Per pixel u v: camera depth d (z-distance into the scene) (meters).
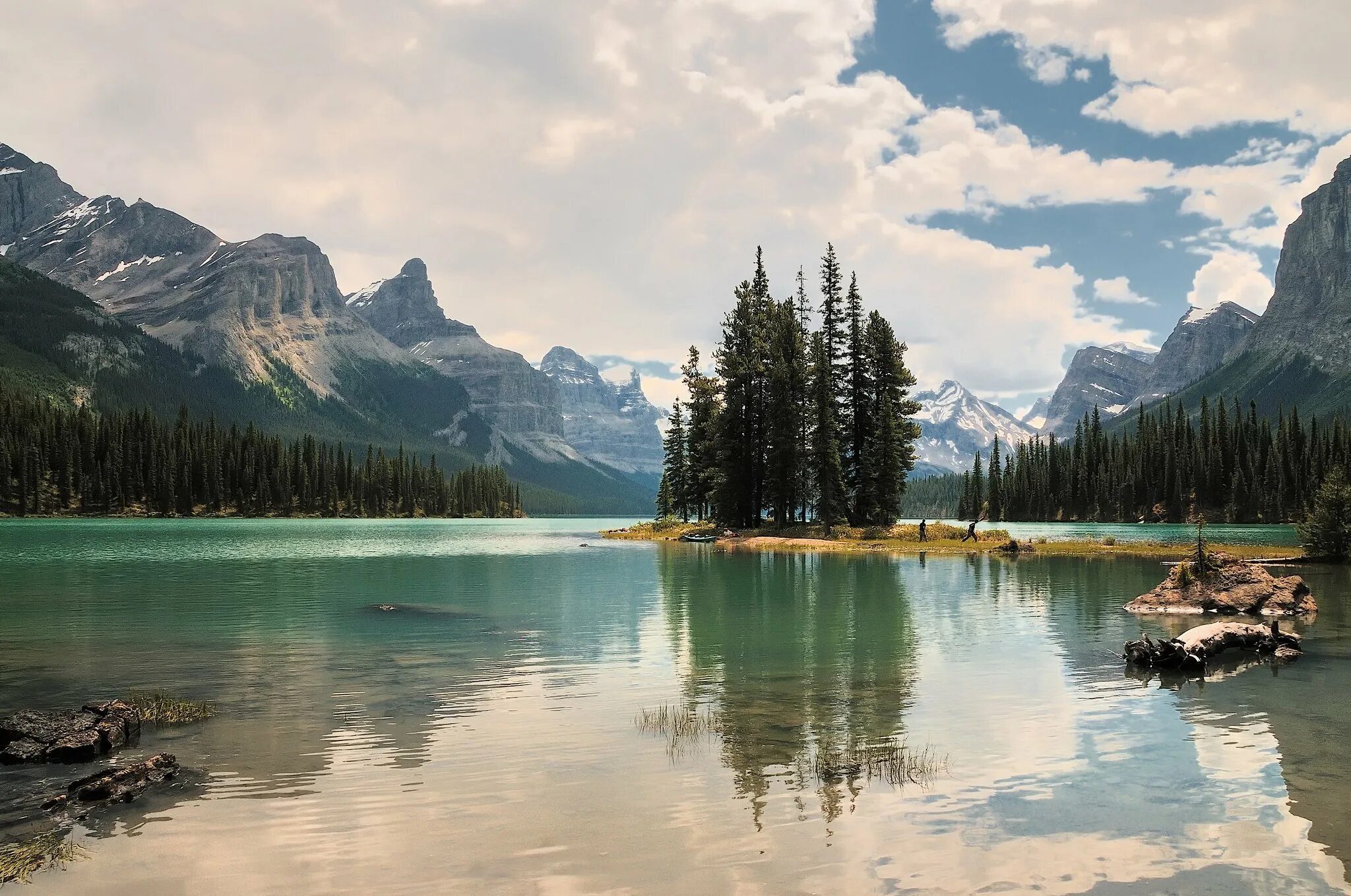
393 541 97.38
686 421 119.44
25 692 18.02
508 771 12.64
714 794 11.66
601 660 21.66
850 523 87.06
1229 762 13.03
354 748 13.83
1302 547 60.53
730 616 30.16
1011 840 10.14
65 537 96.62
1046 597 35.88
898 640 24.73
